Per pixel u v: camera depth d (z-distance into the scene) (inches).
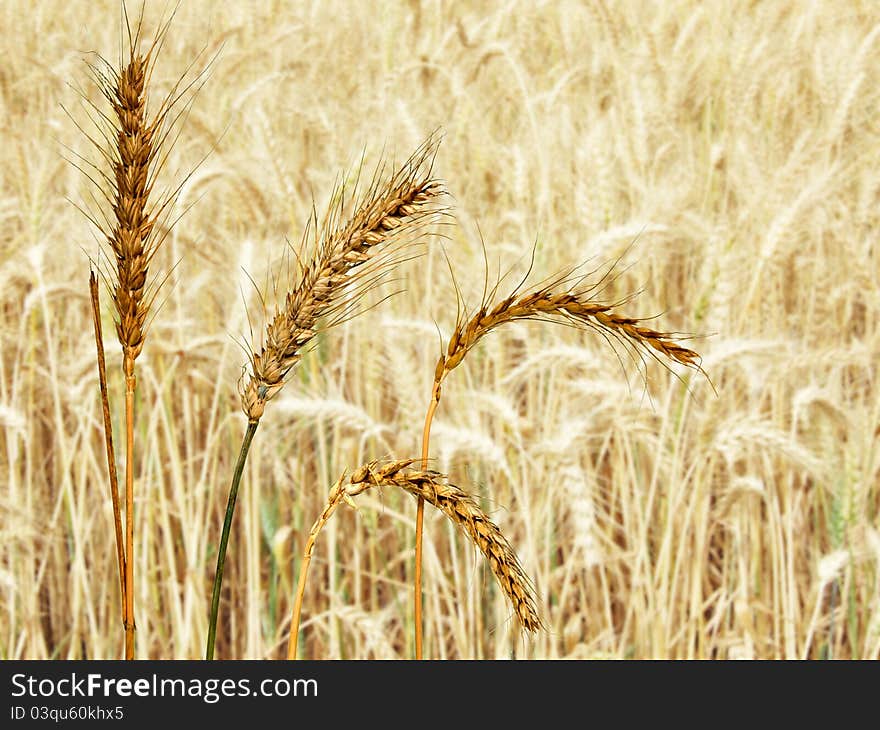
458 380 220.4
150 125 79.0
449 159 259.9
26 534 199.2
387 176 231.8
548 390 225.8
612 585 223.3
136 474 235.8
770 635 223.3
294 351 80.8
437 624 197.9
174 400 242.2
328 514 85.4
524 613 81.8
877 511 225.1
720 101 337.4
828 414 200.5
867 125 289.0
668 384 211.9
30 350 230.8
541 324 227.3
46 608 230.4
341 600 205.6
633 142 262.5
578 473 173.2
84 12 404.8
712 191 295.4
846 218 246.7
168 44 339.0
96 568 222.8
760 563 224.5
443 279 230.5
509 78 346.0
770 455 222.7
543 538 209.8
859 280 234.5
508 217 241.3
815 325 252.2
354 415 183.8
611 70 337.1
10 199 241.4
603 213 230.2
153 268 236.1
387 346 204.7
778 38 356.5
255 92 285.9
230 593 222.4
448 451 178.7
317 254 82.9
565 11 405.1
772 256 218.7
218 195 257.4
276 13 394.0
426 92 309.3
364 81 312.8
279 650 211.8
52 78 321.4
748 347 190.2
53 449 237.9
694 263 254.8
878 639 193.8
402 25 368.2
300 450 228.5
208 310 250.2
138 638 203.3
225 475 228.7
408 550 209.0
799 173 240.7
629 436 219.3
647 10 407.5
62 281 242.2
